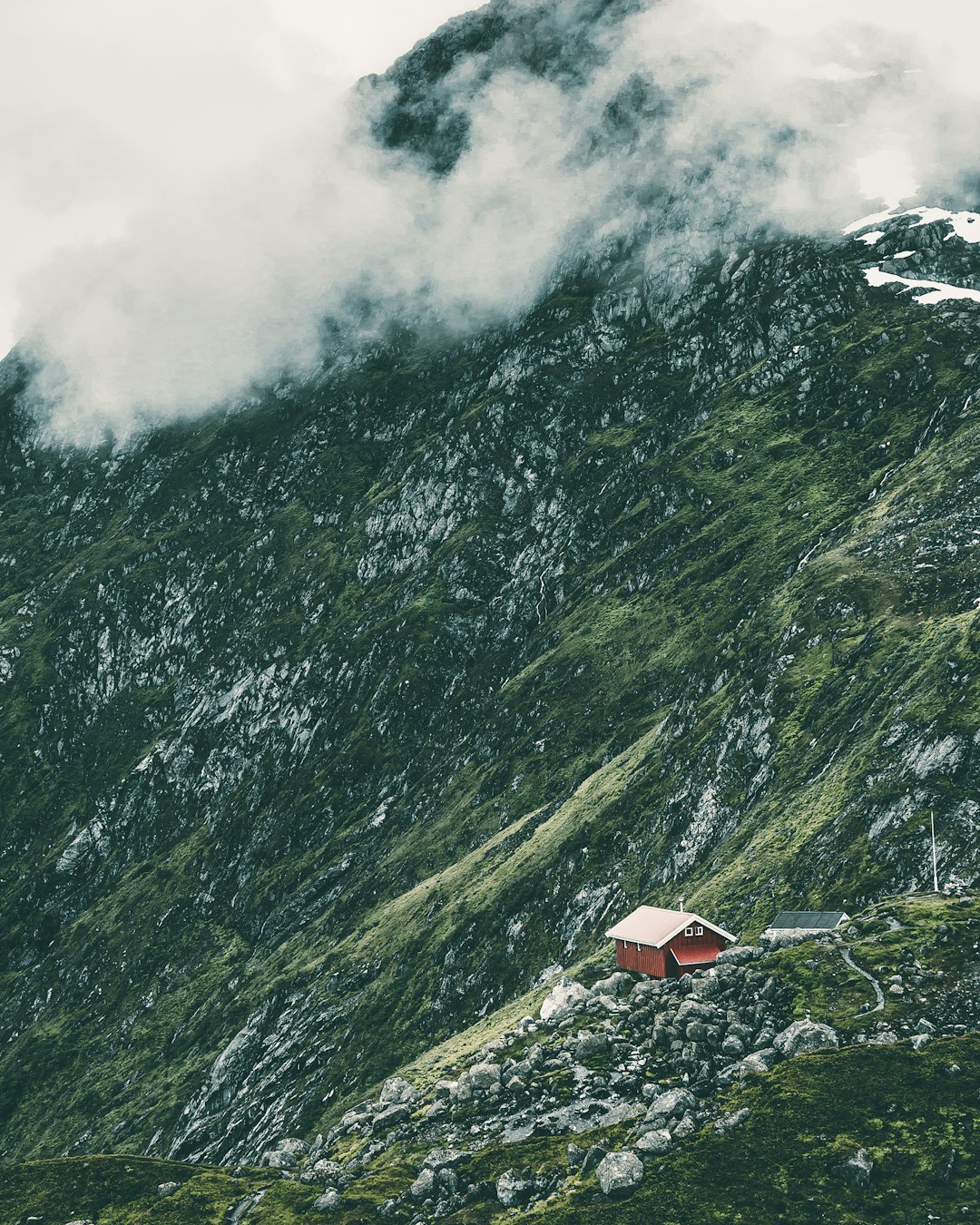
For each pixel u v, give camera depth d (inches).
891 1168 2474.2
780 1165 2524.6
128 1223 3056.1
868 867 4682.6
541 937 7052.2
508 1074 3230.8
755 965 3334.2
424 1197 2787.9
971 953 3117.6
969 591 6456.7
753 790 6264.8
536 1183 2689.5
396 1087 3526.1
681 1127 2689.5
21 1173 3400.6
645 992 3435.0
